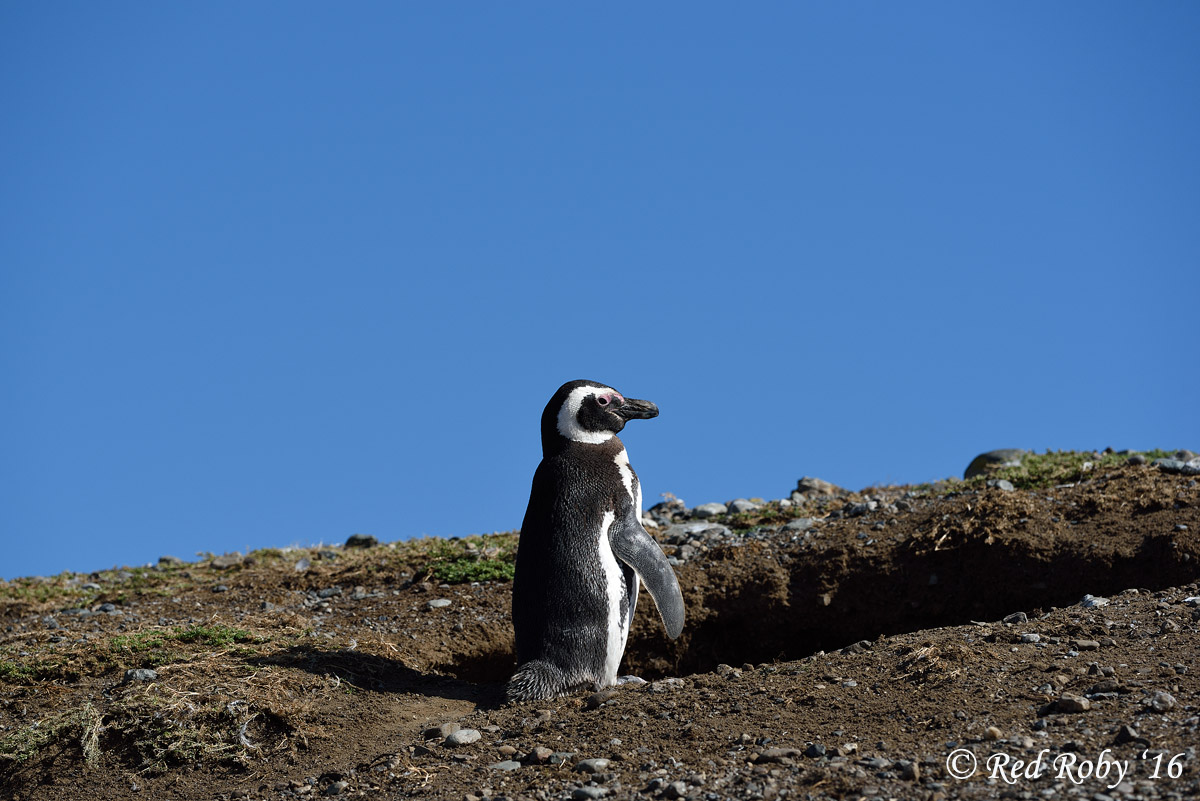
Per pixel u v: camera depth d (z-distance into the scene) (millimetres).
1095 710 5844
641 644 10773
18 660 8953
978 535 10484
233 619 10141
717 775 5574
